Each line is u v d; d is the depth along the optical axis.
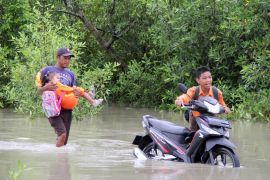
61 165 14.38
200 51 30.66
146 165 14.64
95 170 13.73
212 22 30.03
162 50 32.50
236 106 28.58
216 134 14.77
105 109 31.22
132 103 35.19
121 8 36.53
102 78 26.09
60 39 24.81
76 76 24.86
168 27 30.88
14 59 29.55
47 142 18.70
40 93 17.92
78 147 17.81
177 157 15.69
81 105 24.48
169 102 32.03
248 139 20.19
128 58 37.22
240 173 13.80
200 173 13.65
